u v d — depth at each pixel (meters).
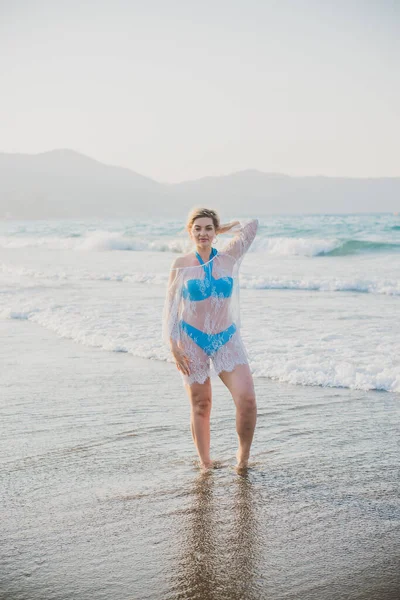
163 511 3.53
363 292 14.20
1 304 12.47
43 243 36.00
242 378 4.11
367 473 4.09
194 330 4.12
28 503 3.66
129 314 10.83
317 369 6.79
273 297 13.24
